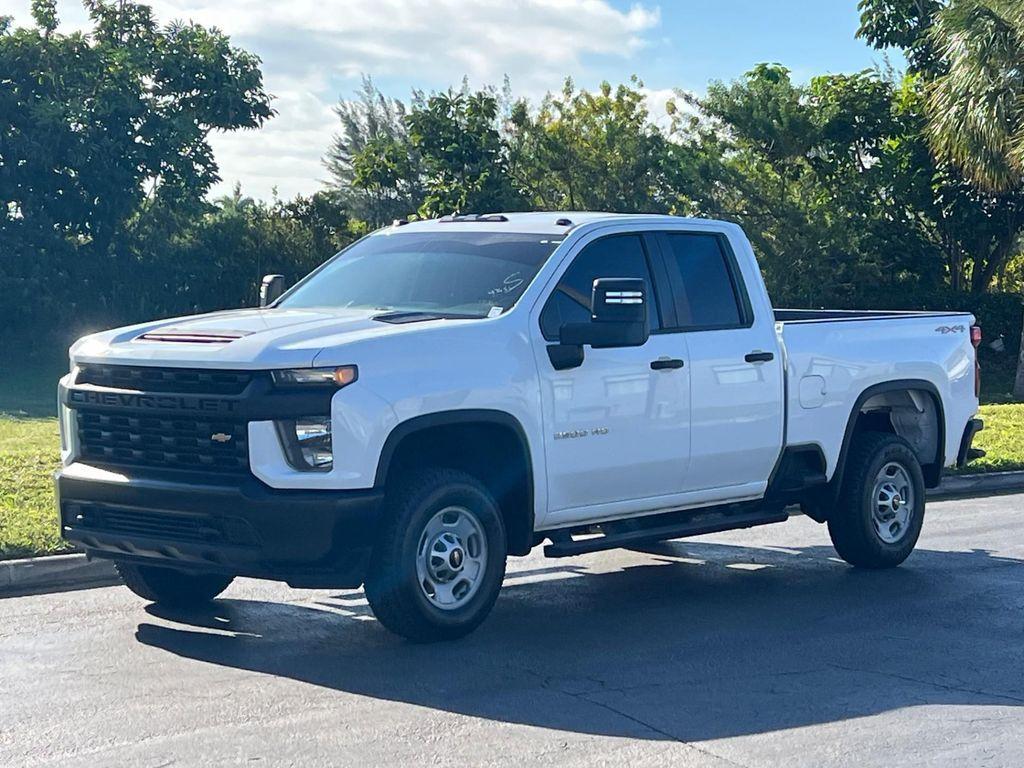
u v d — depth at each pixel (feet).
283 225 111.45
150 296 104.63
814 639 25.07
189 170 104.53
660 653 23.81
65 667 22.13
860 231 117.50
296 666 22.41
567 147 117.91
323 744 18.44
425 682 21.62
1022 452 51.21
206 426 22.39
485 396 23.73
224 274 107.45
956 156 89.81
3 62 100.22
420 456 24.57
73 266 102.47
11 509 33.99
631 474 26.35
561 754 18.19
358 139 192.44
